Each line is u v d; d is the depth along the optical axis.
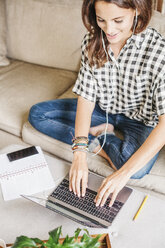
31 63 2.24
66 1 2.00
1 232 1.07
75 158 1.32
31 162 1.34
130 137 1.45
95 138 1.49
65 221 1.11
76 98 1.74
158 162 1.44
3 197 1.20
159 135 1.24
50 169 1.32
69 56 2.04
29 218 1.12
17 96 1.88
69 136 1.54
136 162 1.22
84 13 1.20
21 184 1.24
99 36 1.28
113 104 1.53
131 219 1.12
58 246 0.79
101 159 1.49
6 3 2.15
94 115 1.63
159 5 1.91
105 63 1.36
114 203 1.14
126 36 1.26
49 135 1.59
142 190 1.45
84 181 1.21
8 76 2.08
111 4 1.03
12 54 2.27
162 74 1.25
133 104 1.46
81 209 1.12
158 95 1.27
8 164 1.33
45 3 2.03
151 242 1.05
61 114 1.64
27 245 0.82
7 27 2.19
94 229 1.08
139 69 1.31
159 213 1.14
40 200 1.15
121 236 1.06
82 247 0.80
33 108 1.65
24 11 2.09
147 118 1.46
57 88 1.97
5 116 1.77
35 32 2.09
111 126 1.56
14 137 1.78
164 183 1.39
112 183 1.18
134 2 1.06
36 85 1.98
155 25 1.67
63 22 1.97
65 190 1.19
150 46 1.26
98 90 1.48
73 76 2.09
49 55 2.10
